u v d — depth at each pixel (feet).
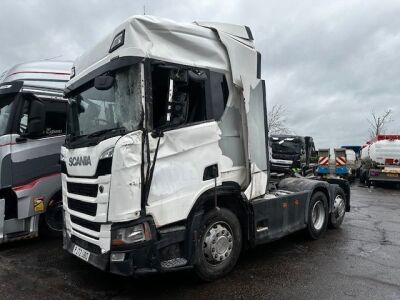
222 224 17.07
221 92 17.12
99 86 14.58
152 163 14.20
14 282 16.60
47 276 17.33
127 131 13.93
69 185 16.88
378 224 30.12
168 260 14.96
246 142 17.92
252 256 20.57
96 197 14.40
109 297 15.02
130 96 14.29
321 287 16.08
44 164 23.07
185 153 15.30
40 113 21.63
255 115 18.75
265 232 19.24
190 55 16.10
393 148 68.69
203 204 16.29
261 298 14.94
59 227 24.18
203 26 17.46
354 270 18.30
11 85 22.39
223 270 16.98
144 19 14.76
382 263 19.45
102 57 15.96
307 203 23.21
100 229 14.32
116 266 13.93
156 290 15.72
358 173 86.43
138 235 13.88
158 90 14.58
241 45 18.16
